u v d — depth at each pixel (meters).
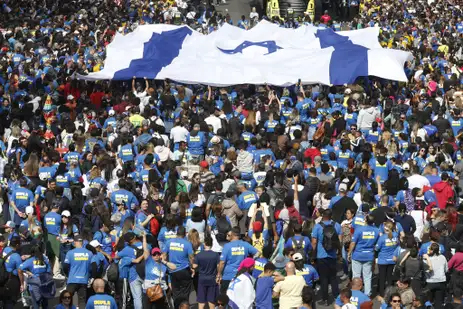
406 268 28.91
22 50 61.91
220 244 30.36
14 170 36.34
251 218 31.77
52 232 32.28
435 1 90.62
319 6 87.06
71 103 50.59
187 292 28.78
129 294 29.28
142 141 41.78
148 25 62.81
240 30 63.69
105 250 30.44
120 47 59.06
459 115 46.91
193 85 56.31
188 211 32.12
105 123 45.31
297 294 26.38
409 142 44.56
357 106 49.00
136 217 31.77
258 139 39.44
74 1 79.88
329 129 44.44
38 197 34.56
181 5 81.94
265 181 36.53
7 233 31.33
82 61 57.75
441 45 70.25
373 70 55.28
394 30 76.31
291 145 40.16
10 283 28.45
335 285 30.23
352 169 36.38
